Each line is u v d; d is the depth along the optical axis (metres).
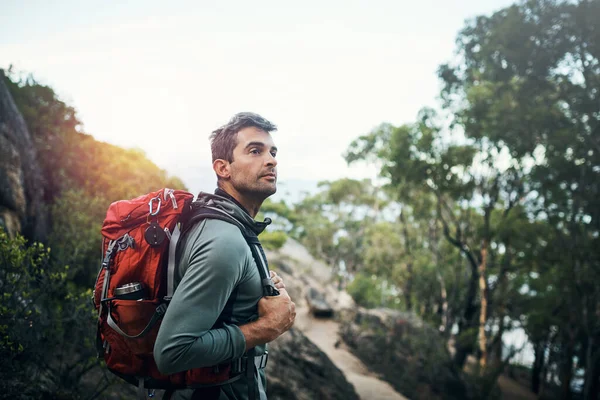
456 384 22.53
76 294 5.36
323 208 65.69
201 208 1.38
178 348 1.17
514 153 20.12
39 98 11.05
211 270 1.23
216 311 1.24
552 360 31.39
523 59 18.33
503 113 18.25
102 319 1.33
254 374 1.41
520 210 23.52
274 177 1.50
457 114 22.30
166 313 1.22
